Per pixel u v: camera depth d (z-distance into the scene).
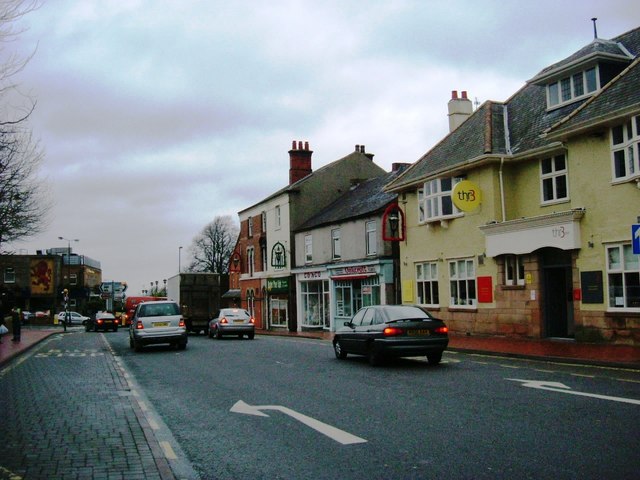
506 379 12.31
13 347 25.38
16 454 6.85
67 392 12.05
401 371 14.25
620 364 13.70
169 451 7.18
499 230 22.16
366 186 40.69
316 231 39.50
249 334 31.58
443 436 7.55
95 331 50.59
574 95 21.67
